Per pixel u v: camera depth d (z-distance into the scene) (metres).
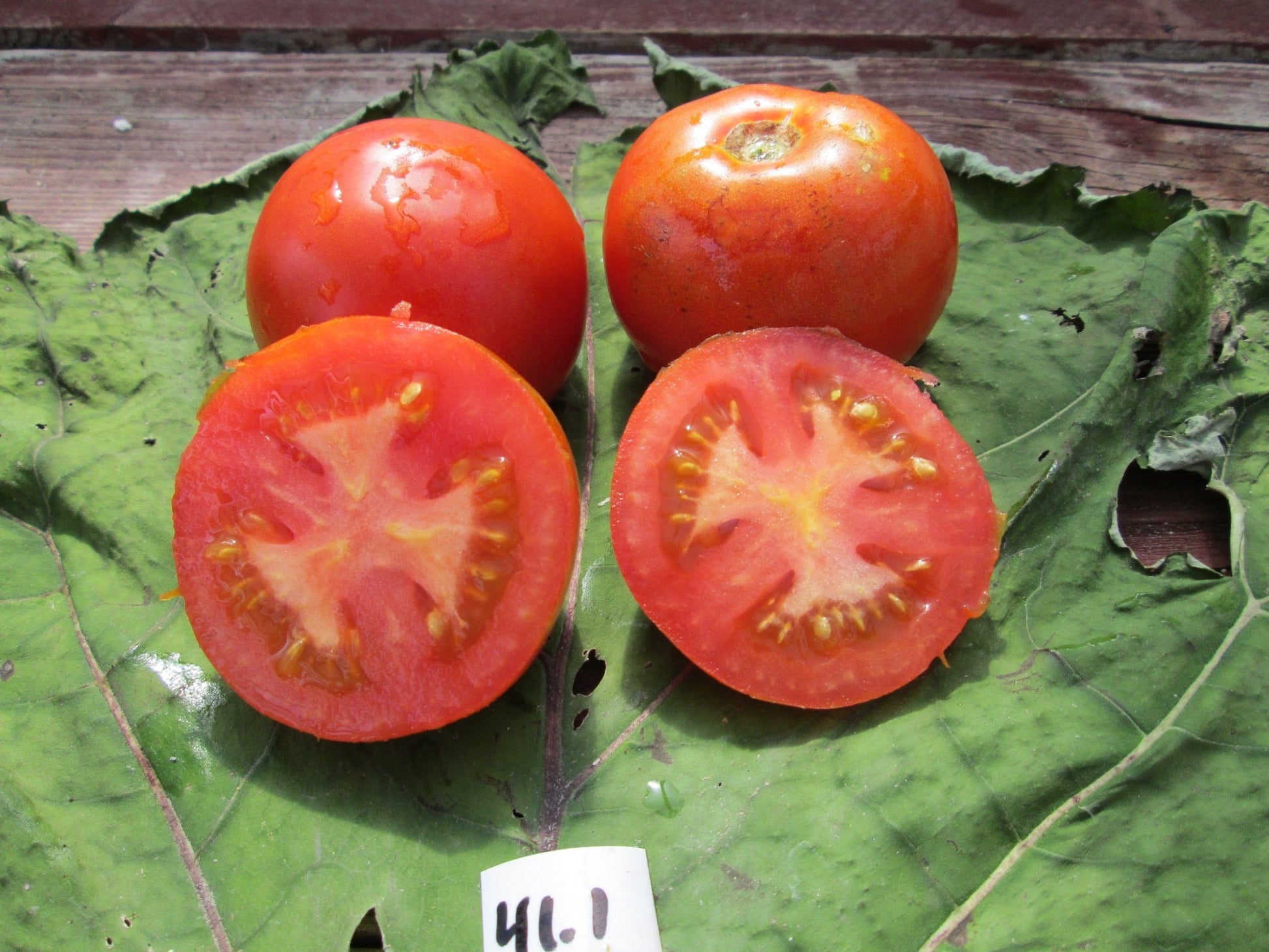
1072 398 0.20
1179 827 0.14
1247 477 0.18
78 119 0.29
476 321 0.18
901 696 0.16
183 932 0.15
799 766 0.16
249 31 0.30
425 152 0.18
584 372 0.22
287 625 0.16
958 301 0.22
